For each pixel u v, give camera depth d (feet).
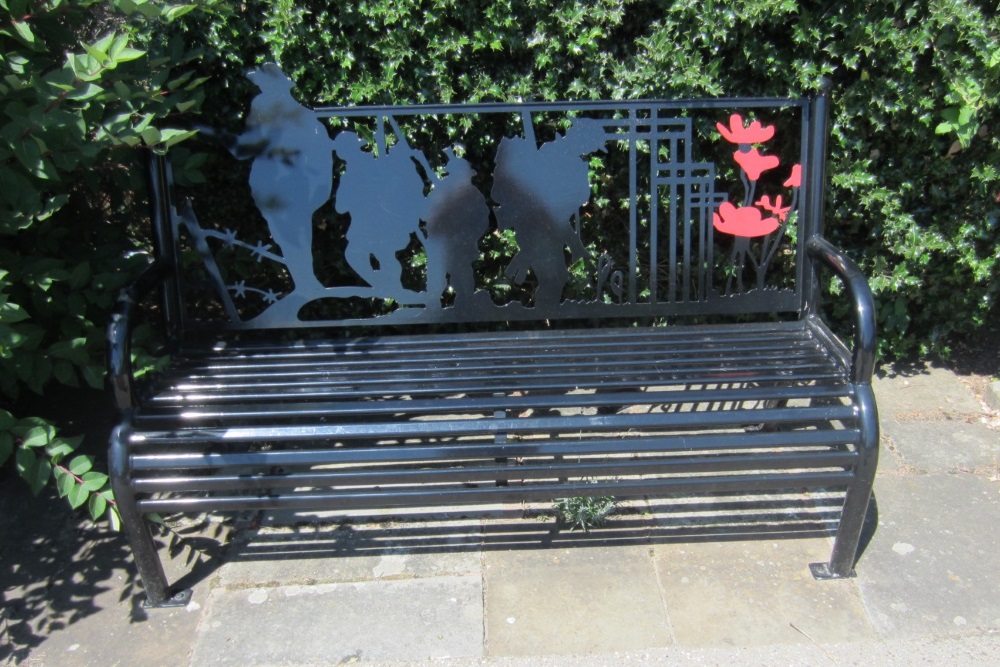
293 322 9.64
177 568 8.65
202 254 9.45
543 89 10.69
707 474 10.05
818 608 7.95
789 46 10.64
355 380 8.47
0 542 9.12
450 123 10.75
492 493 7.79
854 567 8.45
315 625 7.90
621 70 10.58
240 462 7.61
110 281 9.17
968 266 11.68
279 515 9.41
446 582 8.39
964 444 10.53
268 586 8.39
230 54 10.17
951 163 11.16
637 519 9.24
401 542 8.96
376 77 10.62
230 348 9.21
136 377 8.66
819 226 9.53
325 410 7.83
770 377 8.23
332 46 10.37
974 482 9.79
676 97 10.62
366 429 7.69
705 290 9.84
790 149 11.07
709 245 9.75
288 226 9.48
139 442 7.59
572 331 9.64
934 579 8.28
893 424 10.98
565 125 10.85
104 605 8.23
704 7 10.18
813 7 10.43
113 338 7.66
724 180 11.35
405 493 7.79
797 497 9.52
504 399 8.00
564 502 9.23
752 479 7.86
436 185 9.45
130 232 11.82
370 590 8.31
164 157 9.13
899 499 9.49
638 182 11.21
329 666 7.46
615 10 10.19
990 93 10.37
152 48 9.82
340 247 11.62
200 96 8.74
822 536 8.91
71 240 10.07
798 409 7.81
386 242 9.56
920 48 10.32
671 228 9.73
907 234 11.44
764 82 10.76
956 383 12.00
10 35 7.73
